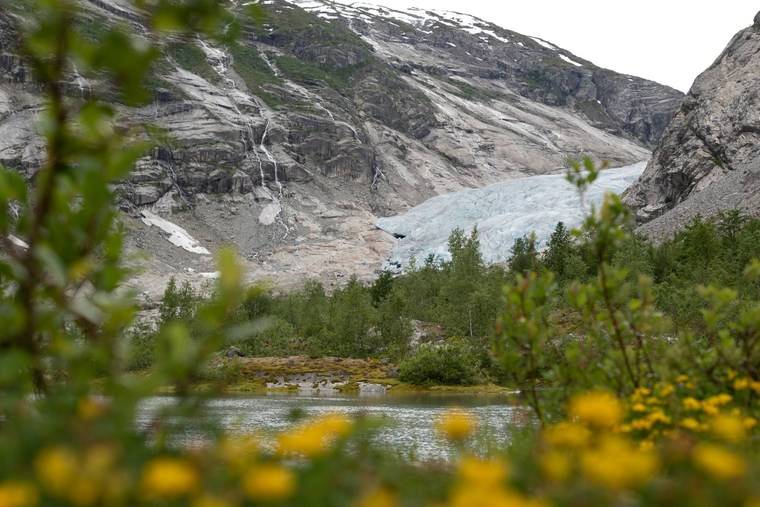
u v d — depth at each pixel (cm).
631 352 610
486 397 4159
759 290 3884
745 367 571
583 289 616
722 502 268
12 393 281
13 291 281
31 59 242
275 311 7994
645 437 498
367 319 6762
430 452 1392
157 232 16500
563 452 388
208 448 302
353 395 4344
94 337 276
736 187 10925
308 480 271
